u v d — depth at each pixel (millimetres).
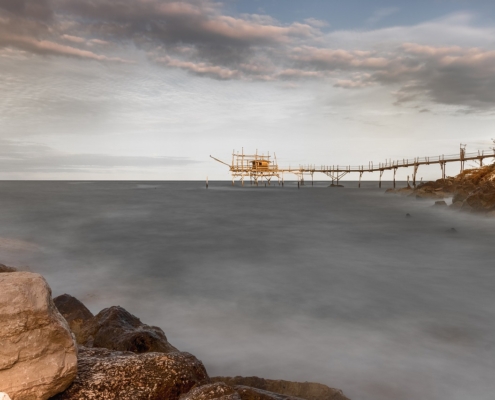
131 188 113812
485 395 7051
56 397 4090
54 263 17391
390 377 7625
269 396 4934
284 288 13867
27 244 20734
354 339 9445
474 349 8875
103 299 12594
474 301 12305
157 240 24078
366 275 15727
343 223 33344
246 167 109188
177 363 5008
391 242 23766
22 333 3805
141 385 4539
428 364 8164
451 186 57250
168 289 13688
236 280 14945
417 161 71312
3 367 3668
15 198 59438
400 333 9805
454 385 7359
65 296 9805
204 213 40969
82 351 5395
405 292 13336
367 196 70938
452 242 23344
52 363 3928
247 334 9742
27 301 3896
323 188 111500
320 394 6164
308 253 20438
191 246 22250
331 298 12703
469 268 16750
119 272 16047
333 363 8188
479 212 33656
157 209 44625
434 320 10695
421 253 20188
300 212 42656
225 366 8055
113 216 36688
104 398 4242
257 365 8094
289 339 9438
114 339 7156
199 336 9617
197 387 4605
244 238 25328
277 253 20438
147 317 10961
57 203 50406
